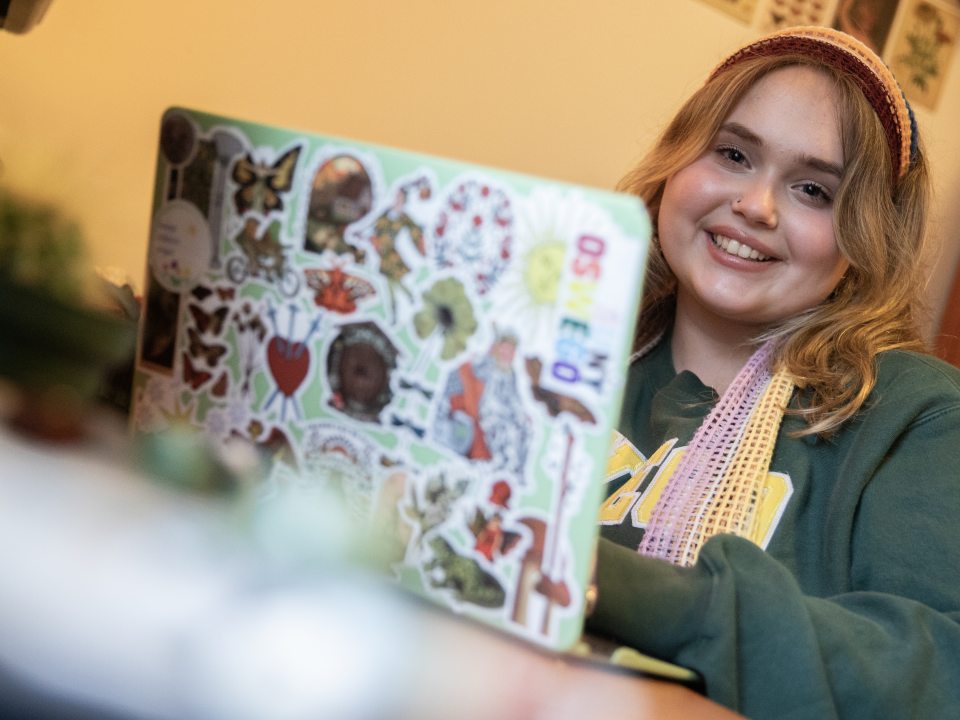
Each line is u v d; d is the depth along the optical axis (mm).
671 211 1156
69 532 497
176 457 610
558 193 542
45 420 597
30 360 639
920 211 1178
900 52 2307
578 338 542
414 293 590
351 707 461
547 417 554
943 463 938
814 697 679
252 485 635
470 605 587
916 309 1261
